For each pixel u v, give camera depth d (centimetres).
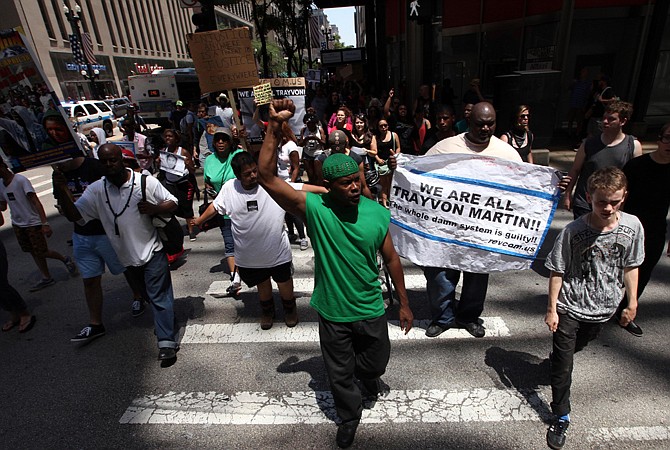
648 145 1003
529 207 359
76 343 422
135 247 361
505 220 365
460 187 366
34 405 338
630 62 1200
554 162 952
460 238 375
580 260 270
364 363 286
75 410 330
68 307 502
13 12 3428
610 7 1146
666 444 271
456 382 336
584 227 269
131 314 474
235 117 593
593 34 1183
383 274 510
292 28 3088
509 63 1010
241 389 343
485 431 290
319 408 319
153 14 6059
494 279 505
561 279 278
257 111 592
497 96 949
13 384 364
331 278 261
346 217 254
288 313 426
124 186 354
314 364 371
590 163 400
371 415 308
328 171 239
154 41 6066
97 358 396
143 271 379
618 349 362
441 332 400
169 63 6494
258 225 378
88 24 4419
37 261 547
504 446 278
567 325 276
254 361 379
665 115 1221
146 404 332
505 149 363
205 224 446
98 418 321
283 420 309
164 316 378
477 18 1627
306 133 880
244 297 500
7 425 318
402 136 793
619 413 296
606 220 257
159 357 375
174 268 593
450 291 387
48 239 759
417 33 1858
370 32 2291
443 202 371
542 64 1309
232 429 304
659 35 1010
